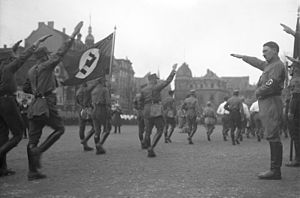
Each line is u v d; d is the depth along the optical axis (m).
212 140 16.16
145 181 5.91
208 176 6.37
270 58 6.41
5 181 5.92
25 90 6.68
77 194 4.99
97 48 11.05
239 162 8.18
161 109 9.37
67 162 8.06
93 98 9.79
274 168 6.12
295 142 7.59
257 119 15.70
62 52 6.36
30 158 6.07
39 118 6.22
